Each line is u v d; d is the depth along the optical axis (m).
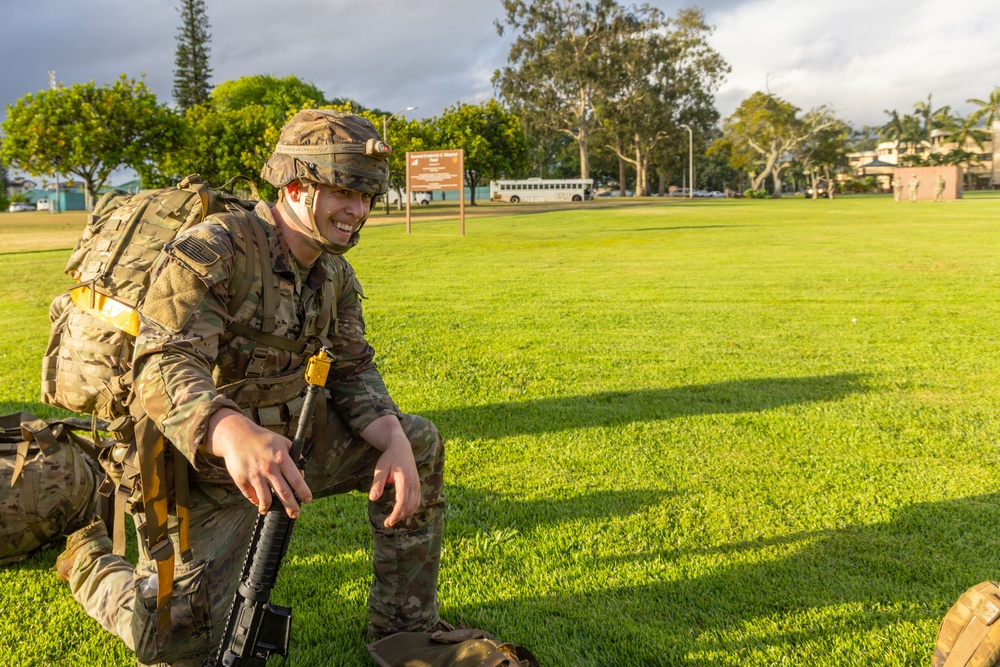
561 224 31.06
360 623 2.74
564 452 4.50
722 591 2.96
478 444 4.63
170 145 36.19
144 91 35.41
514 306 10.02
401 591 2.49
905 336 7.84
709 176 119.88
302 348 2.21
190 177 2.40
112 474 2.37
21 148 33.75
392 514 2.21
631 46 68.44
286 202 2.14
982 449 4.54
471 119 58.81
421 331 8.22
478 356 7.00
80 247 2.49
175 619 2.12
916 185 53.09
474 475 4.14
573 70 66.94
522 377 6.25
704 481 4.06
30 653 2.58
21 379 6.17
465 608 2.85
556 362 6.77
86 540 2.82
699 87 77.19
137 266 2.29
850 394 5.71
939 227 24.83
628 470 4.21
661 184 100.25
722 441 4.70
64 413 5.14
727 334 8.02
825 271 13.45
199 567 2.15
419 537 2.46
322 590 2.97
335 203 2.06
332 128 2.03
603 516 3.63
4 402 5.45
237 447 1.82
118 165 35.00
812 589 2.96
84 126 33.72
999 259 14.84
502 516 3.63
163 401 1.90
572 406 5.42
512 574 3.10
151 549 2.04
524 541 3.38
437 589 2.78
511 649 2.18
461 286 12.19
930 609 2.81
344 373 2.38
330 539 3.38
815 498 3.83
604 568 3.14
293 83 80.69
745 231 24.59
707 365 6.65
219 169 44.75
